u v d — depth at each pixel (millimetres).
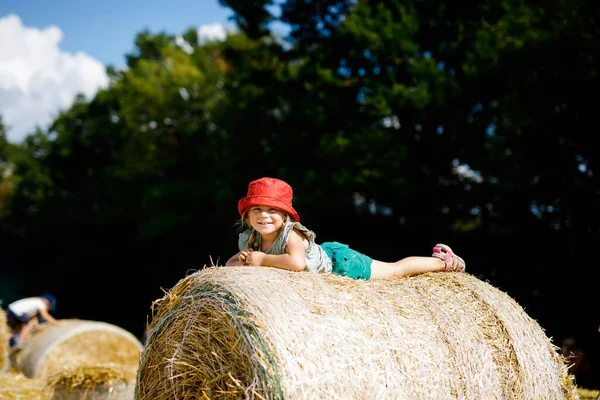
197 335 4090
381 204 19703
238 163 22875
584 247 15203
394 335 4160
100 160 43000
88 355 11586
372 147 18359
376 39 19047
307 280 4258
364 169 18328
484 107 17625
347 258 5238
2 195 47438
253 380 3633
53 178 44594
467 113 18312
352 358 3848
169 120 30859
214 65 35969
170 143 31531
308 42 22734
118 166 33312
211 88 30656
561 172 14922
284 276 4227
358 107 20297
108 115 42281
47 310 12672
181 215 26891
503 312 4945
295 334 3748
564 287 16031
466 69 16781
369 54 20078
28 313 12266
